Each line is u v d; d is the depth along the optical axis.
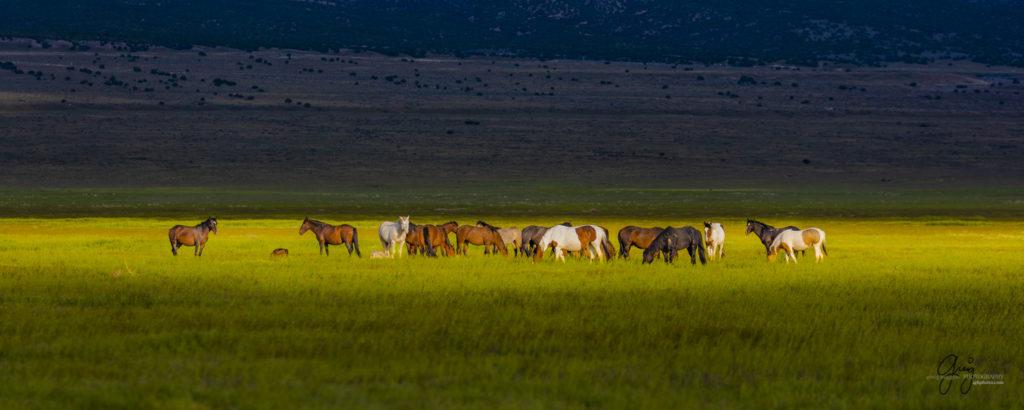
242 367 10.37
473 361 10.82
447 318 13.80
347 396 9.26
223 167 117.38
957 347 11.91
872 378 10.43
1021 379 10.41
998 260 25.95
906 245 34.28
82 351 11.16
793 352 11.48
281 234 41.03
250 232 42.75
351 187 103.56
